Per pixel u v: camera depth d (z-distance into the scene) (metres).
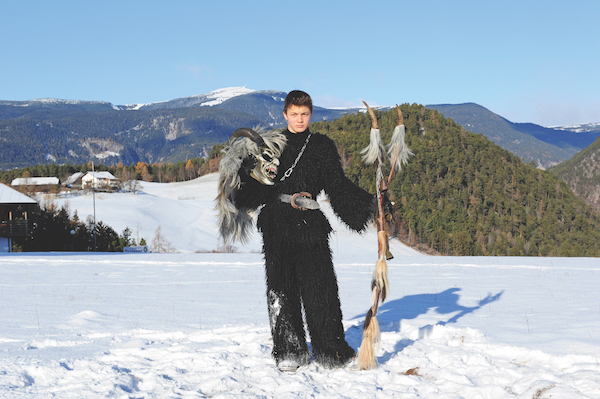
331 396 2.68
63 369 3.15
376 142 3.37
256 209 3.55
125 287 8.77
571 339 4.05
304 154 3.45
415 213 126.81
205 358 3.39
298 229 3.36
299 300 3.41
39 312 5.87
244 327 4.59
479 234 141.88
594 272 11.66
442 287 8.57
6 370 3.06
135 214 88.12
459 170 178.25
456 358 3.37
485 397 2.63
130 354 3.70
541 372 2.98
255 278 10.46
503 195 175.00
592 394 2.55
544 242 150.12
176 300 6.95
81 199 100.31
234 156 3.35
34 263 15.39
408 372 3.13
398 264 14.51
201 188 133.25
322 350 3.32
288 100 3.51
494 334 4.33
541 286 8.65
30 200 44.03
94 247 59.88
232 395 2.67
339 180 3.46
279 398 2.65
